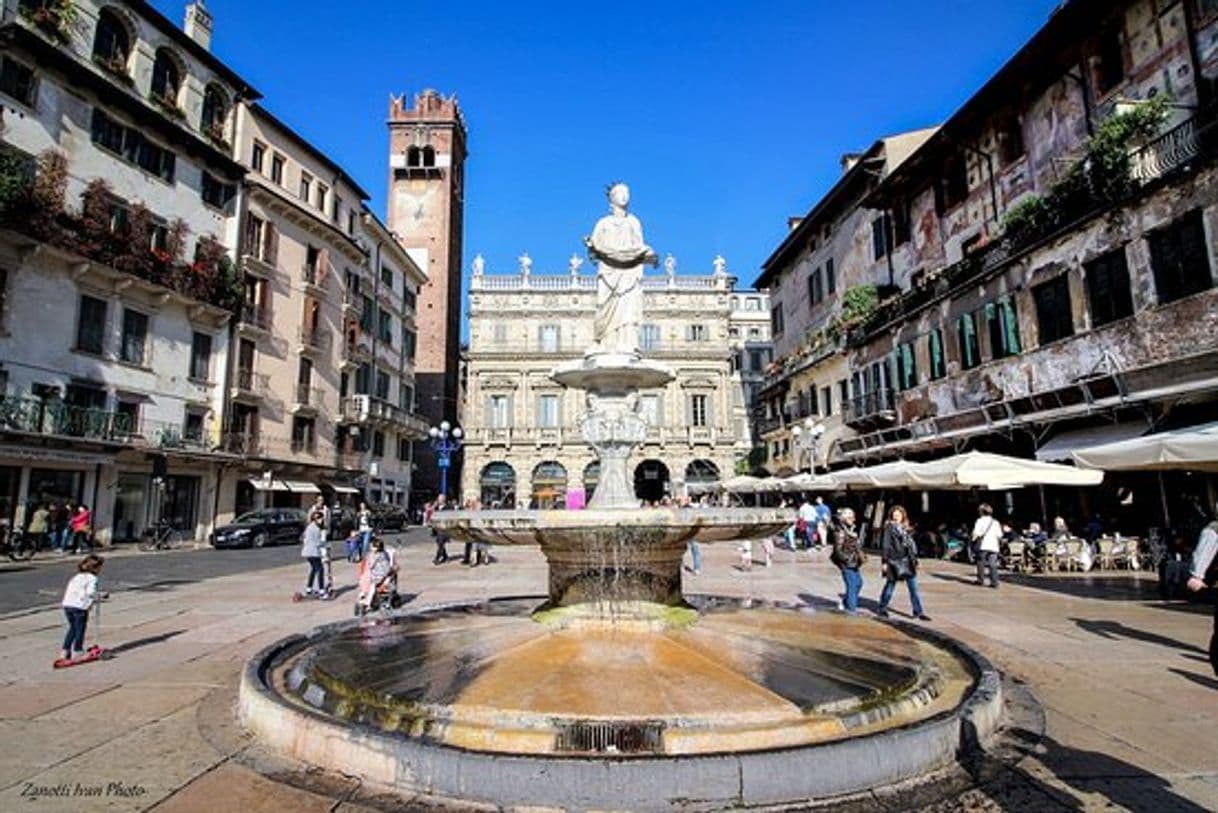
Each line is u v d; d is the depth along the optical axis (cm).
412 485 5900
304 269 3878
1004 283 2078
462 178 7006
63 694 652
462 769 397
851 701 498
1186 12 1602
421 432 5431
